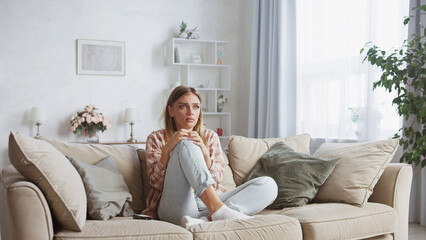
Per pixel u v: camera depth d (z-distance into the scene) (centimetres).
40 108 446
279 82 427
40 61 464
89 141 457
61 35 471
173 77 512
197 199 212
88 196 193
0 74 452
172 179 199
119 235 159
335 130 377
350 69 357
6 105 454
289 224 185
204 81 527
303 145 281
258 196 206
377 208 217
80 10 477
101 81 485
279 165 247
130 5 495
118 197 204
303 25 420
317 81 399
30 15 461
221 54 510
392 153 234
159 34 506
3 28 453
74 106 475
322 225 196
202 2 525
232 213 187
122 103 493
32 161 158
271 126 440
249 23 527
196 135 211
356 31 352
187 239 164
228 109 539
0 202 188
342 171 234
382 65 291
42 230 152
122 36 492
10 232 160
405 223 226
